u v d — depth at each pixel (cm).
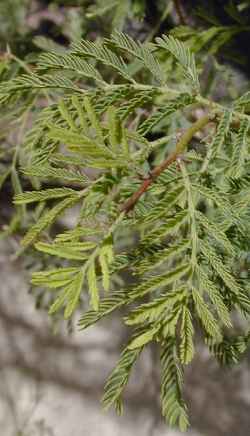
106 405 38
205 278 35
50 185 57
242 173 39
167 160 38
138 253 37
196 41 61
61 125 40
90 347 141
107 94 40
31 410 142
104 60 40
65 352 142
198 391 137
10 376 143
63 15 84
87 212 36
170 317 35
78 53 40
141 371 139
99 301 35
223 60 70
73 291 34
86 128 35
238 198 40
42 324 142
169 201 36
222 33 62
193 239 36
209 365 134
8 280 140
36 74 40
